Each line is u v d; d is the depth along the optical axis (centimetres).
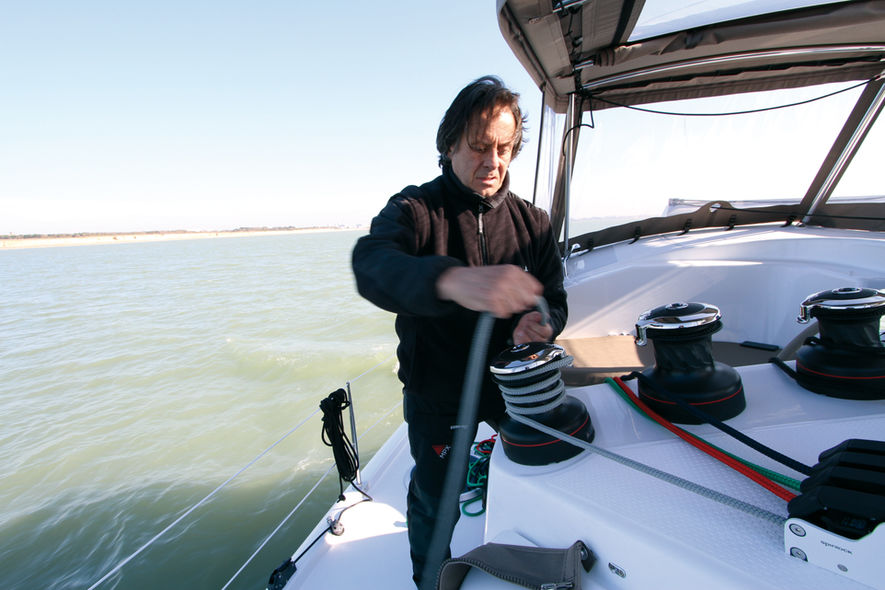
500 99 100
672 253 267
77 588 364
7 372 986
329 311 1443
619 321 262
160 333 1262
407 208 107
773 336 242
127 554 388
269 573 349
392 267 74
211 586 344
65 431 656
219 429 616
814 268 222
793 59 219
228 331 1230
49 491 503
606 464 76
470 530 151
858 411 82
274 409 668
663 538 61
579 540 68
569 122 256
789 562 55
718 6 171
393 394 638
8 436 655
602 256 297
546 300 130
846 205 268
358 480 188
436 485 119
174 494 468
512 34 165
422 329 114
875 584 49
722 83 246
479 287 58
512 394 77
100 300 2059
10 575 388
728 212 305
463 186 112
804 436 77
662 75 234
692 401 83
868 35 193
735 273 247
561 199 293
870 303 82
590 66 213
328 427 178
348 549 155
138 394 786
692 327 80
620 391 96
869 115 237
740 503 58
